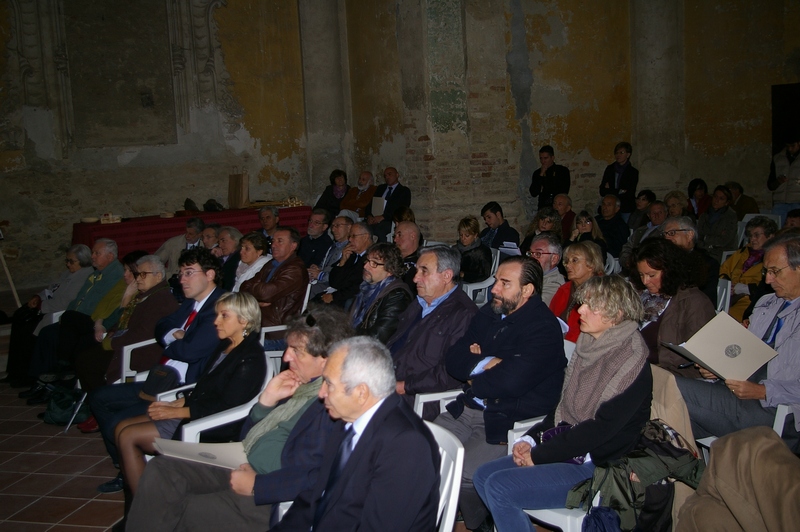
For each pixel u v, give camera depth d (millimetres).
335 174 10336
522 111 9781
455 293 3918
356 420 2416
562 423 2965
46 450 4730
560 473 2854
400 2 9133
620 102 10312
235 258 6383
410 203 9266
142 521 2918
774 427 3119
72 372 5551
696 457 2709
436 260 3859
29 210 9492
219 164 10656
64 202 9703
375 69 10156
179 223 9164
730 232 7352
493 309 3492
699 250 4676
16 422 5309
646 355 2811
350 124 11047
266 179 10984
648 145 10406
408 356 3803
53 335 5676
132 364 4602
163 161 10281
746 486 2303
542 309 3363
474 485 3025
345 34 10875
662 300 3742
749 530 2258
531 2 9656
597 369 2867
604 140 10289
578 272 4066
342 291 5781
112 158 9953
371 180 10023
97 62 9758
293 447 2805
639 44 10195
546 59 9828
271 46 10805
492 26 8984
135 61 9992
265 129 10914
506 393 3223
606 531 2639
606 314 2857
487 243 7301
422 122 9062
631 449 2756
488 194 9250
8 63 9227
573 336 4168
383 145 10188
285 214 9883
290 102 11031
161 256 7848
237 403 3520
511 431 3148
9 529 3645
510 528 2742
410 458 2258
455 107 8969
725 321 3127
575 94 10047
